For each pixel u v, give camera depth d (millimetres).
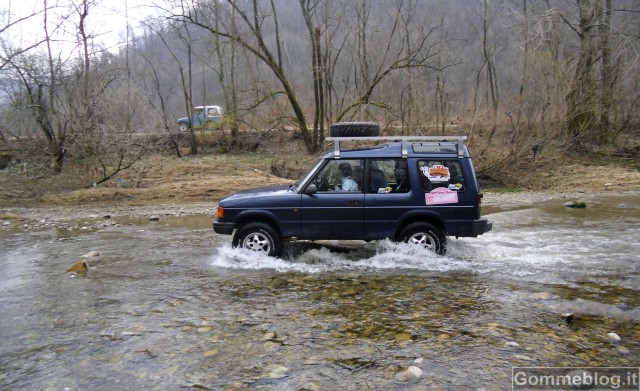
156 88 30547
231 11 23312
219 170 20609
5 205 15148
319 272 6867
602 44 23828
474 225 7211
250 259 7363
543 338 4492
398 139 7367
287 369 3947
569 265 7102
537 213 12461
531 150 21812
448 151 7406
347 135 7691
